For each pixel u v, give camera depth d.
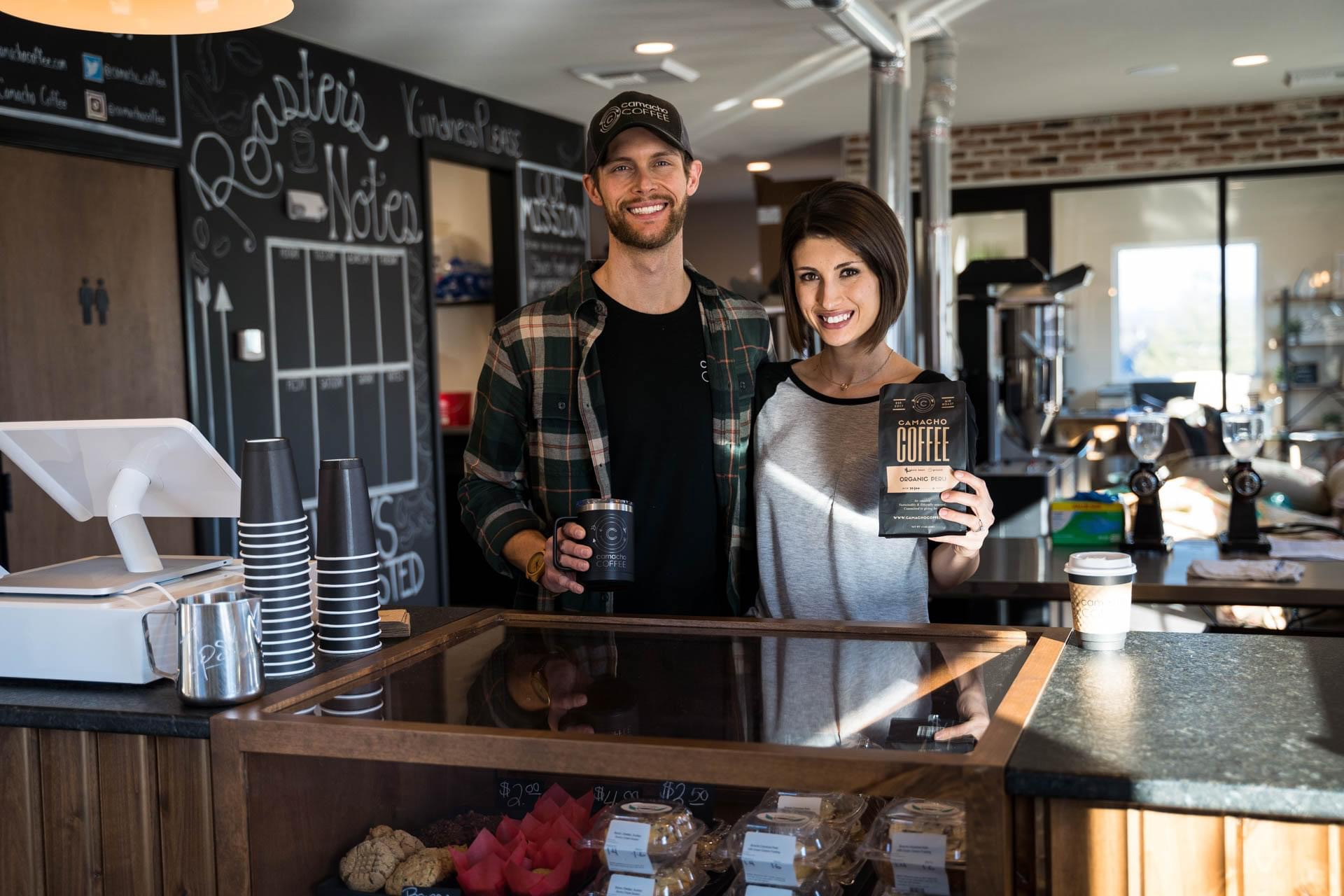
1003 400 5.35
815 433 1.99
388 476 5.46
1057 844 1.13
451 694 1.40
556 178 6.93
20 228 3.75
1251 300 7.75
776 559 2.01
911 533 1.72
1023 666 1.45
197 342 4.39
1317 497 5.54
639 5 4.65
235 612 1.40
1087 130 7.82
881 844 1.27
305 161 4.95
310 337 4.98
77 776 1.43
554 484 2.26
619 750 1.19
